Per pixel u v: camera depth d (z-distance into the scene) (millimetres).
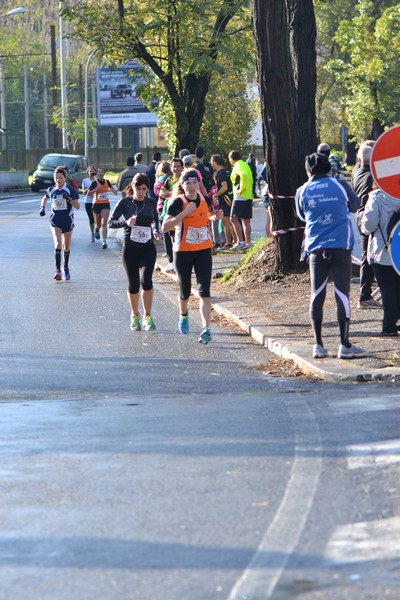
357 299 20297
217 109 66438
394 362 14656
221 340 18047
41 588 6715
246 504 8461
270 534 7680
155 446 10516
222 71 37875
